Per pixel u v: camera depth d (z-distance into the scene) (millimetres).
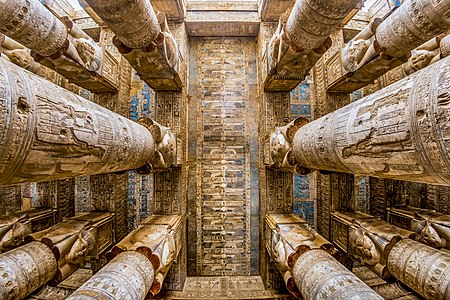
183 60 10547
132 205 10867
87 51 7250
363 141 3443
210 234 11133
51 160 2830
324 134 4695
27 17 4734
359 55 7148
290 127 7207
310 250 5844
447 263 4734
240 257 11039
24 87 2414
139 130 5672
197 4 10977
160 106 10234
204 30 11484
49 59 6559
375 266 6418
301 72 7699
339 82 8812
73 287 9391
